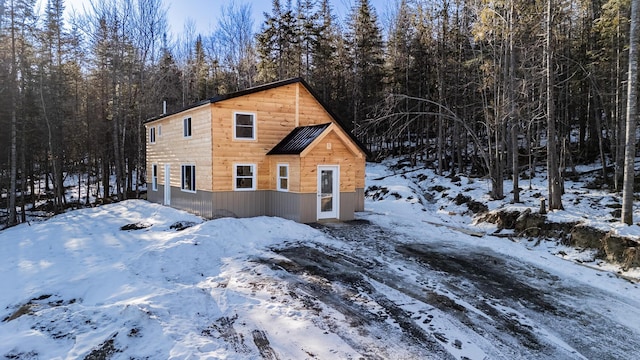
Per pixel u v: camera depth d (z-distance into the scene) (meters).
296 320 5.58
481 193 18.91
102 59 27.83
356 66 30.72
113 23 27.38
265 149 14.59
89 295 6.96
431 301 6.60
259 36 31.70
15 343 4.55
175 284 7.22
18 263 9.70
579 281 7.98
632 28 10.52
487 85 17.92
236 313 5.80
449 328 5.60
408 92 27.20
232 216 13.88
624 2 14.68
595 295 7.25
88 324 5.13
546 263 9.12
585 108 24.55
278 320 5.57
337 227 12.58
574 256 10.59
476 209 17.05
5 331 5.04
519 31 15.84
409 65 29.56
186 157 15.84
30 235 13.47
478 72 19.89
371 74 29.67
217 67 42.34
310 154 12.98
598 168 21.38
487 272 8.39
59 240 12.20
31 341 4.61
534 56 16.39
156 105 30.50
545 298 7.01
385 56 35.53
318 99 15.77
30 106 25.30
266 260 8.73
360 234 11.70
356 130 29.11
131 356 4.35
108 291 6.96
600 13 20.53
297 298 6.47
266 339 4.98
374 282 7.45
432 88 29.25
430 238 11.48
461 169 25.11
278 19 31.11
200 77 40.25
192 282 7.45
